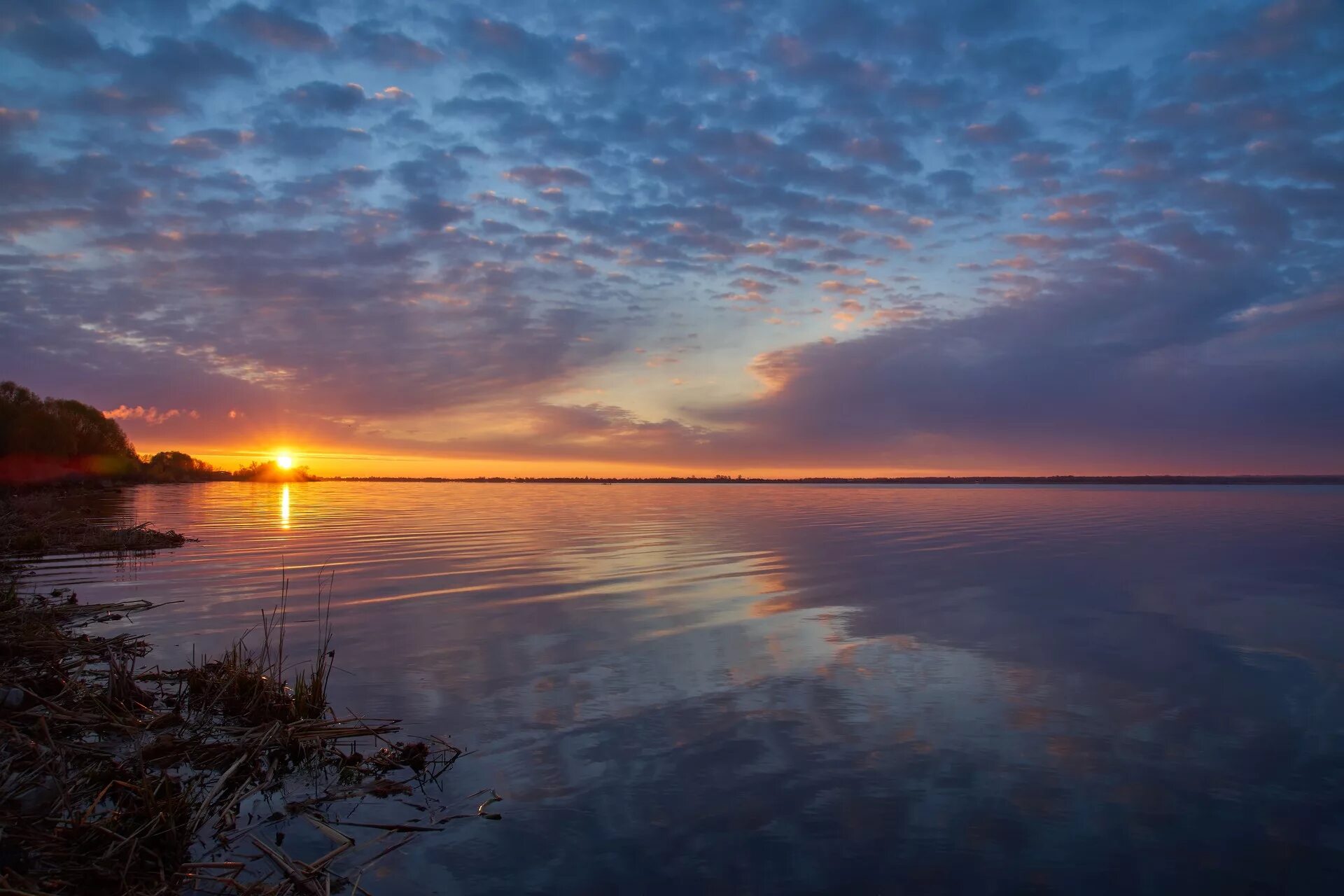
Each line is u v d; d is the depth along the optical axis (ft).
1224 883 14.78
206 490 242.17
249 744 20.61
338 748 20.93
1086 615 39.32
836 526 101.96
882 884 14.49
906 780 19.11
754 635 34.53
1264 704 25.36
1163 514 135.33
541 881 14.46
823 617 38.50
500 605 41.50
